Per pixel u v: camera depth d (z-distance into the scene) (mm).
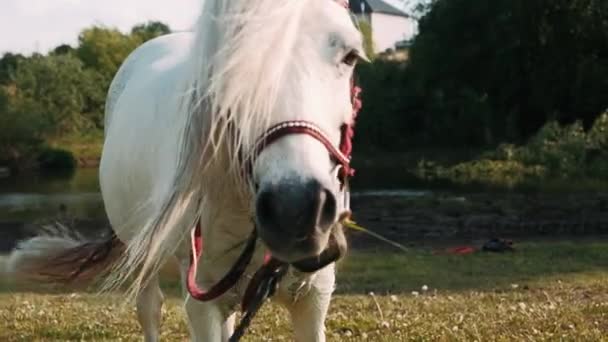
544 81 37562
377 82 44125
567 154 34250
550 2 36406
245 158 2883
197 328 3570
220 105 2840
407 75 43656
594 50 37500
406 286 11289
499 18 37375
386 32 78562
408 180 32500
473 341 5836
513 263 13656
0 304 9039
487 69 38906
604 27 36469
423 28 40812
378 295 10188
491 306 8172
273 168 2732
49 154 45781
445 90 42031
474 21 38656
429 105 42688
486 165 35062
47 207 26047
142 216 4188
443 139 42250
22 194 30703
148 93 4422
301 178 2672
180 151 3201
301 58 2879
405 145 42938
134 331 7027
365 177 34156
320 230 2693
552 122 36500
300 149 2750
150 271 3807
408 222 21078
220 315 3613
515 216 21641
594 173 32438
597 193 26141
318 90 2877
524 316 6797
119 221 4871
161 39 5379
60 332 7000
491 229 19812
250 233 3334
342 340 6133
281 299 3604
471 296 9477
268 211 2674
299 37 2922
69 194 30594
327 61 2932
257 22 2824
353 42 2982
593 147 34562
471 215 21938
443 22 39250
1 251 17031
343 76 3008
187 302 3562
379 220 21500
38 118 46219
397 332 6250
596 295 9469
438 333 6090
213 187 3143
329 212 2709
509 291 10352
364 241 18000
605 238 17922
